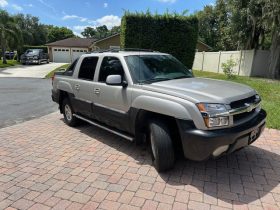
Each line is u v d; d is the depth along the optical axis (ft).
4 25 107.14
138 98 13.60
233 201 10.93
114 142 17.79
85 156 15.56
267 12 54.75
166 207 10.57
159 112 12.50
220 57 78.79
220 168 13.75
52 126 22.12
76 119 21.18
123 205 10.73
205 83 14.02
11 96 38.45
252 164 14.20
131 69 14.83
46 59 128.67
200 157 11.48
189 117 11.43
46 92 42.24
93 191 11.78
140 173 13.32
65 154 15.94
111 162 14.66
